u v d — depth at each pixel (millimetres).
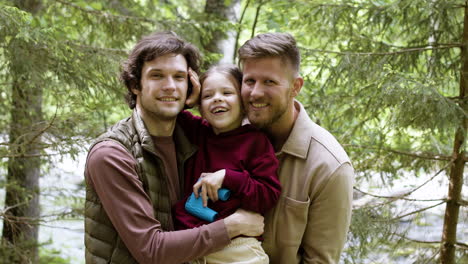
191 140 1978
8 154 3170
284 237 1926
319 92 3506
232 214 1754
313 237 1951
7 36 3018
